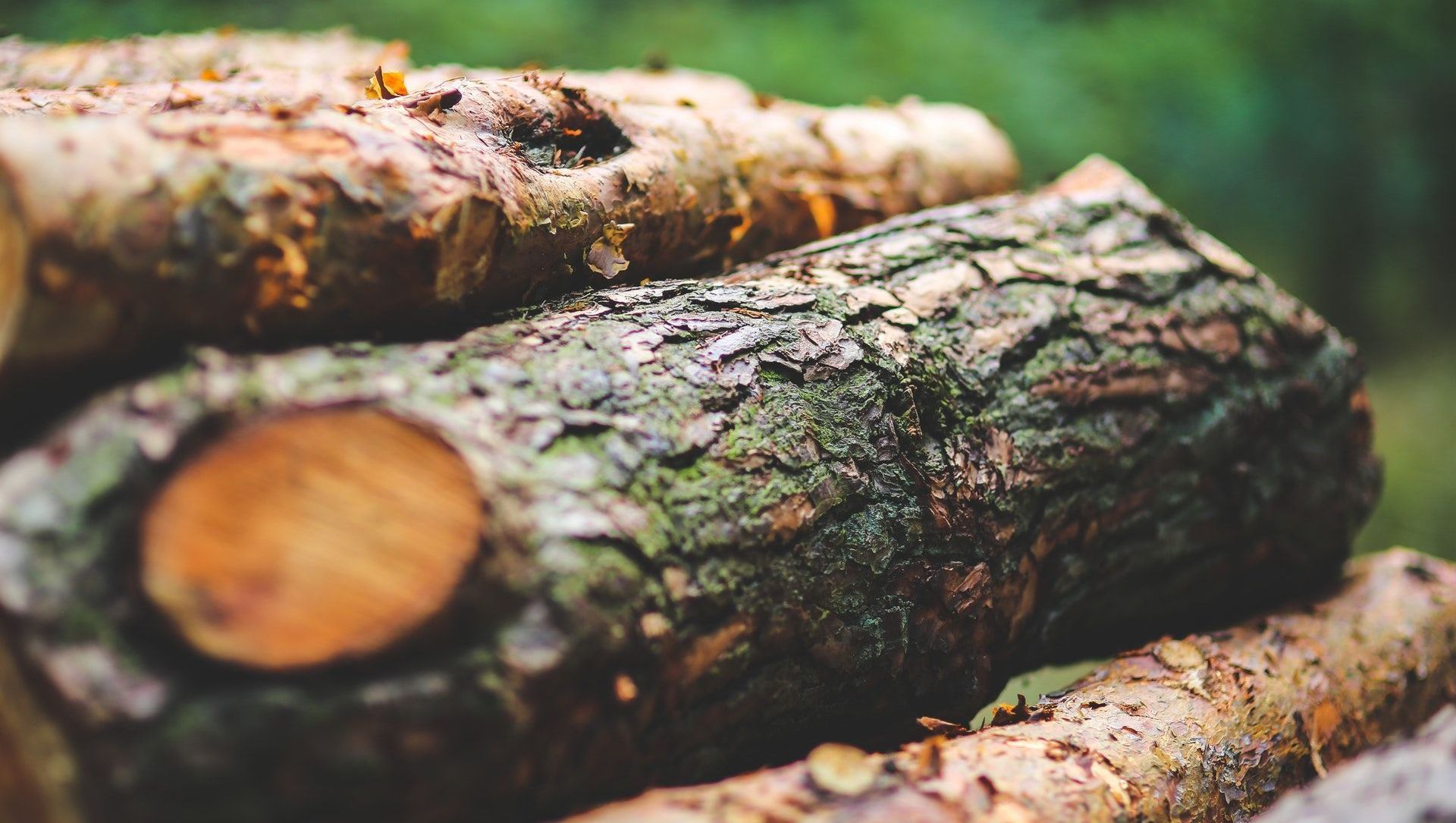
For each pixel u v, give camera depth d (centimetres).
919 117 123
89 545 65
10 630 65
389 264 72
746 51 249
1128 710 83
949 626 81
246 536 66
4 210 66
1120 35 313
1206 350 91
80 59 110
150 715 65
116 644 65
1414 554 112
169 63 112
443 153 75
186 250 68
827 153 106
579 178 82
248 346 70
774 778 73
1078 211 97
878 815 71
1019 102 263
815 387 79
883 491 79
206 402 67
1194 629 100
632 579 71
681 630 72
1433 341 325
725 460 75
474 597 67
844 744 81
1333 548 103
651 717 72
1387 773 70
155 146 69
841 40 268
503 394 72
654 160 87
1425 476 224
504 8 226
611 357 75
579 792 71
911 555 80
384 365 71
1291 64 324
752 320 80
